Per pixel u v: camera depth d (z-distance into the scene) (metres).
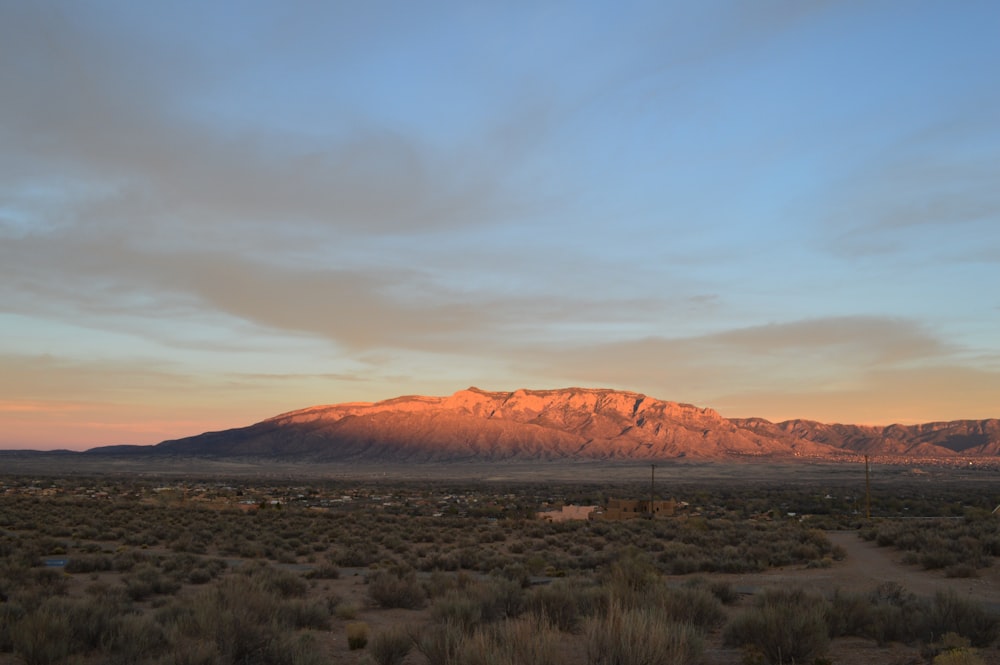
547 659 8.59
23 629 12.22
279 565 32.59
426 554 36.06
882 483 183.12
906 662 11.79
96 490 102.19
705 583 20.59
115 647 12.12
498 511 78.69
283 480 188.38
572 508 74.06
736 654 12.61
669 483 197.50
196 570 25.44
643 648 8.76
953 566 26.77
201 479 181.62
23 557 28.98
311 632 15.56
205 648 10.68
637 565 22.41
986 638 13.25
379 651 11.92
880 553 34.25
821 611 13.95
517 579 24.19
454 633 10.57
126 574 26.73
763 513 80.06
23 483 112.38
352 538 43.44
